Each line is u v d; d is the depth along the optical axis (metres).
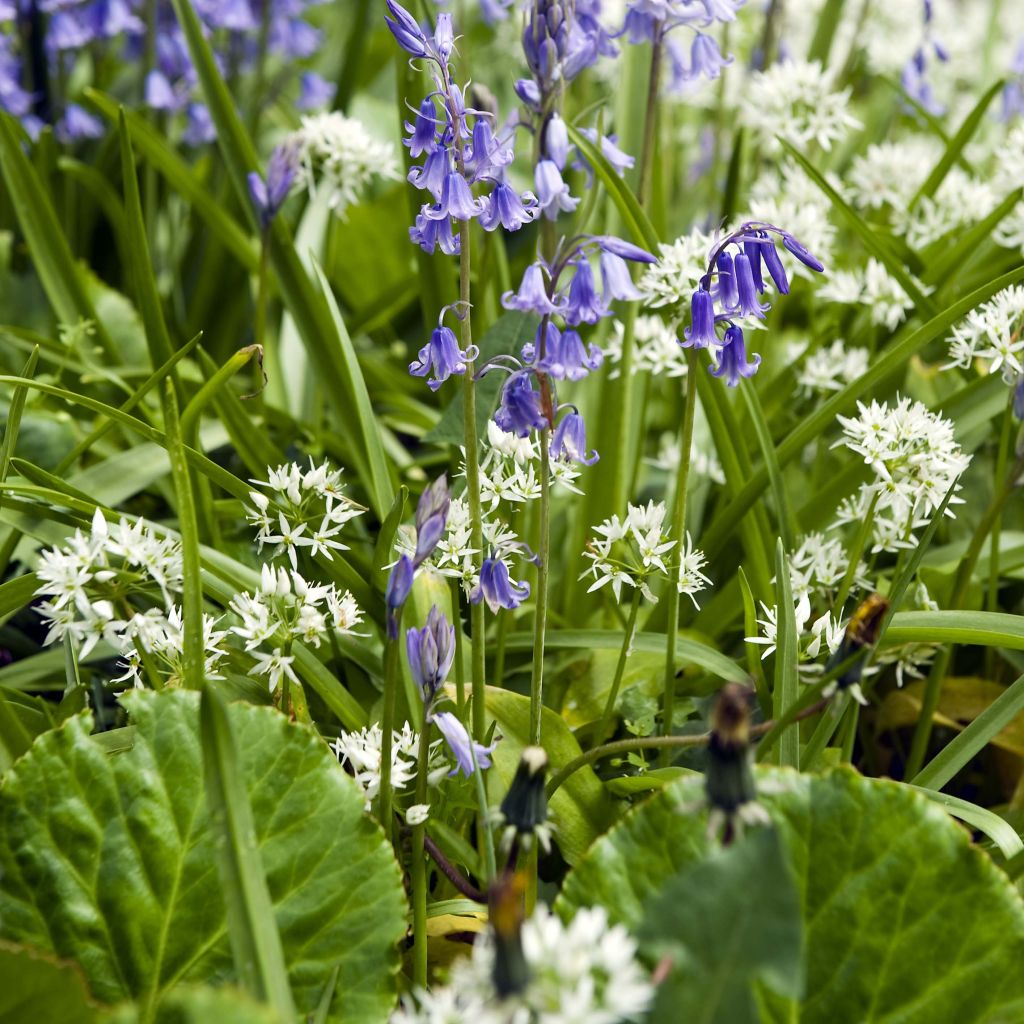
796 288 1.19
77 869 0.85
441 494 0.81
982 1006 0.82
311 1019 0.85
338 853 0.86
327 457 1.15
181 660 0.91
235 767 0.79
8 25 1.55
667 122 1.26
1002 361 0.97
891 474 0.95
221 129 1.13
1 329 1.12
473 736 0.90
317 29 1.73
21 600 0.94
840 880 0.84
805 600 0.91
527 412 0.86
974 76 1.78
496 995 0.74
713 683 1.00
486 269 1.09
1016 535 1.05
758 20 1.74
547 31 0.91
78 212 1.31
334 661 0.99
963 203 1.16
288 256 1.09
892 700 1.02
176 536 0.97
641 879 0.84
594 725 0.98
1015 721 0.99
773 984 0.76
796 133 1.17
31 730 0.94
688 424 0.91
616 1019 0.79
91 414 1.15
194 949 0.85
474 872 0.90
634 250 0.85
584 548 1.07
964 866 0.83
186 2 1.11
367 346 1.30
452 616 0.93
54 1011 0.81
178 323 1.26
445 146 0.86
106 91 1.55
